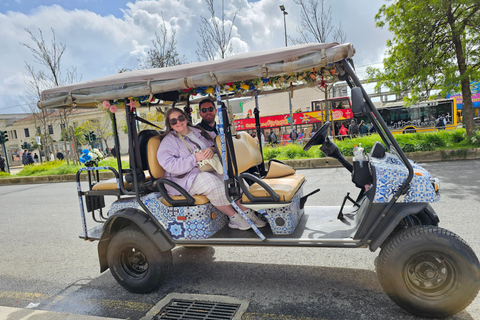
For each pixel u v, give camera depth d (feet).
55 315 8.91
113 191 10.72
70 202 28.12
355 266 11.02
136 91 9.51
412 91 40.93
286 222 9.09
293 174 11.85
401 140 37.58
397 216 7.90
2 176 55.06
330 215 10.58
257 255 12.75
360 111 7.94
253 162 11.46
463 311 7.97
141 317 8.95
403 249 7.51
